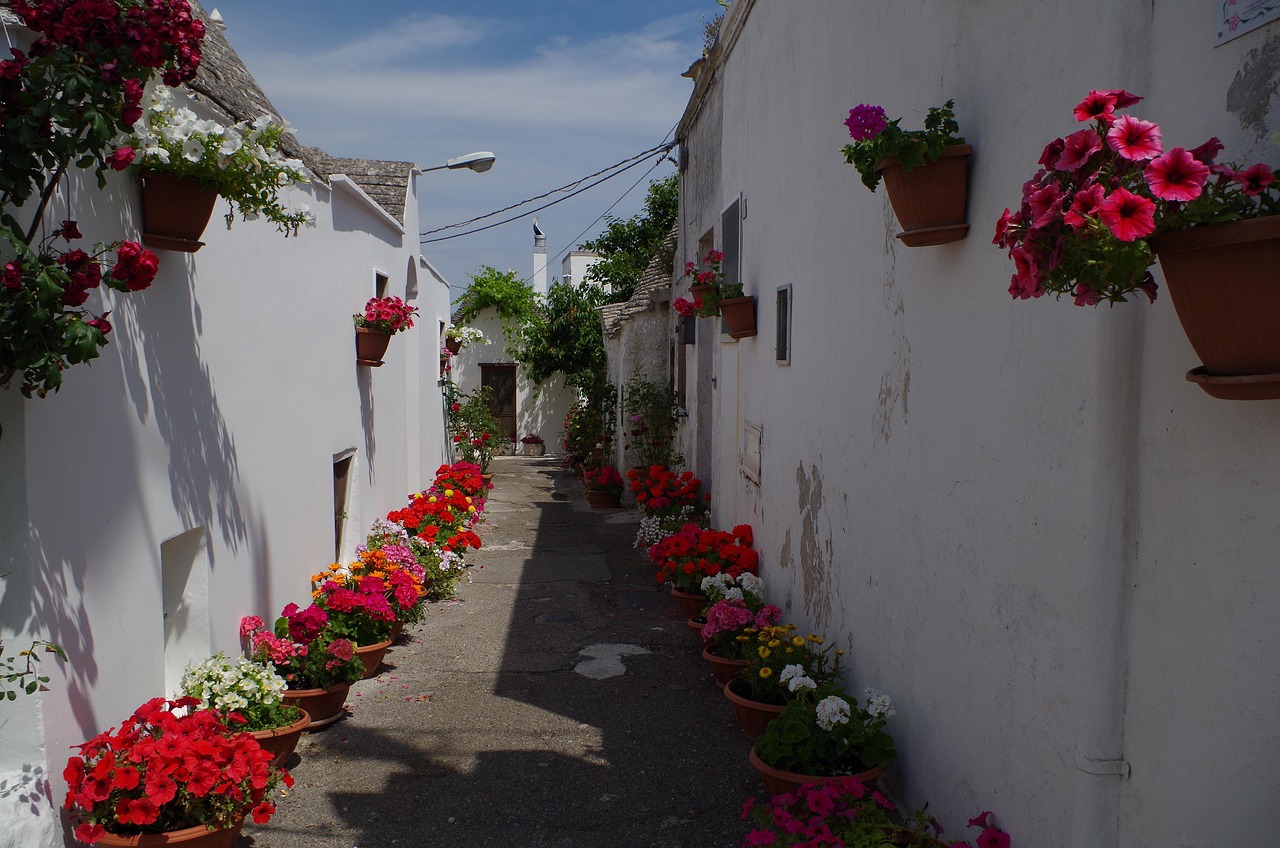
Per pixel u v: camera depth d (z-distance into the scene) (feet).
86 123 9.14
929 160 10.14
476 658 21.09
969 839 10.17
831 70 15.87
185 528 13.28
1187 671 6.83
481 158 36.01
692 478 34.45
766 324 21.79
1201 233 5.44
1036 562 8.70
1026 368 8.93
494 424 60.80
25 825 9.26
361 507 25.18
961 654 10.48
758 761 13.03
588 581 29.17
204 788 10.30
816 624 16.94
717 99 30.58
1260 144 6.04
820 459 16.63
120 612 11.27
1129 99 6.25
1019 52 9.06
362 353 24.82
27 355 8.50
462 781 14.57
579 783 14.55
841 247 15.23
